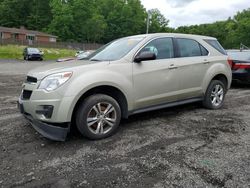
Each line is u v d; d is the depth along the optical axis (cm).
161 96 499
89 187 293
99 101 415
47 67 433
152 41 496
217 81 609
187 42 558
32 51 3119
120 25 7706
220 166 336
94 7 7475
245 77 915
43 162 348
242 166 336
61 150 385
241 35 7106
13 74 1377
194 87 559
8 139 422
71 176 315
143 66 469
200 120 529
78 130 420
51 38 6412
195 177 311
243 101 722
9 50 3819
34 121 402
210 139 427
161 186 294
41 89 388
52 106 380
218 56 611
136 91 461
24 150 384
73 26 6906
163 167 335
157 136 440
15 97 745
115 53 480
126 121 520
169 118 541
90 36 7044
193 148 392
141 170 328
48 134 393
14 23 7588
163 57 506
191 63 543
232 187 291
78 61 477
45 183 300
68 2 7050
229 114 576
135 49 470
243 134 451
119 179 308
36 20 7594
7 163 345
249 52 962
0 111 581
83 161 352
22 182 302
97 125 422
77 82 394
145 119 534
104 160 355
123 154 372
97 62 439
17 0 7656
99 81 411
